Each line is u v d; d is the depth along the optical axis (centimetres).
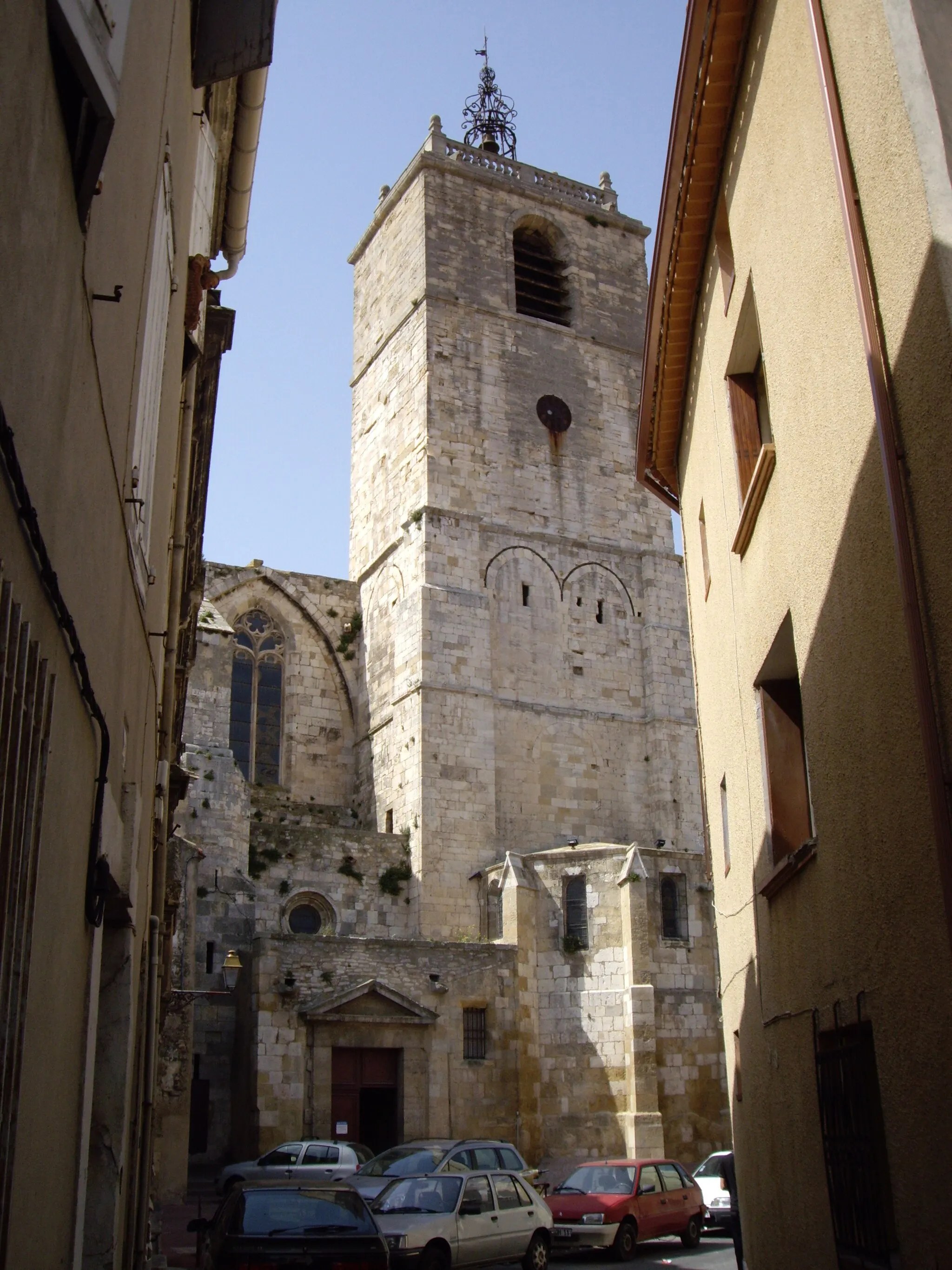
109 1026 1145
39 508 638
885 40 913
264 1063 3650
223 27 1497
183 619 2484
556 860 4366
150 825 1450
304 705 5331
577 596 5269
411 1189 2258
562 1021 4181
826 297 1084
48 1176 759
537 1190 2461
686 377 1992
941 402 823
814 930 1206
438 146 5800
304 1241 1506
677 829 5047
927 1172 870
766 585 1382
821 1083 1175
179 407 1683
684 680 5306
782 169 1224
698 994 4216
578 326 5766
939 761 828
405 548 5162
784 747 1432
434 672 4850
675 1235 2722
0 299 537
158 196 1152
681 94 1463
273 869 4466
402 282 5691
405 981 3959
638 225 6119
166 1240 2506
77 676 761
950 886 807
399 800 4850
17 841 607
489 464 5275
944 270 823
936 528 838
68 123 668
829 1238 1166
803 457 1180
